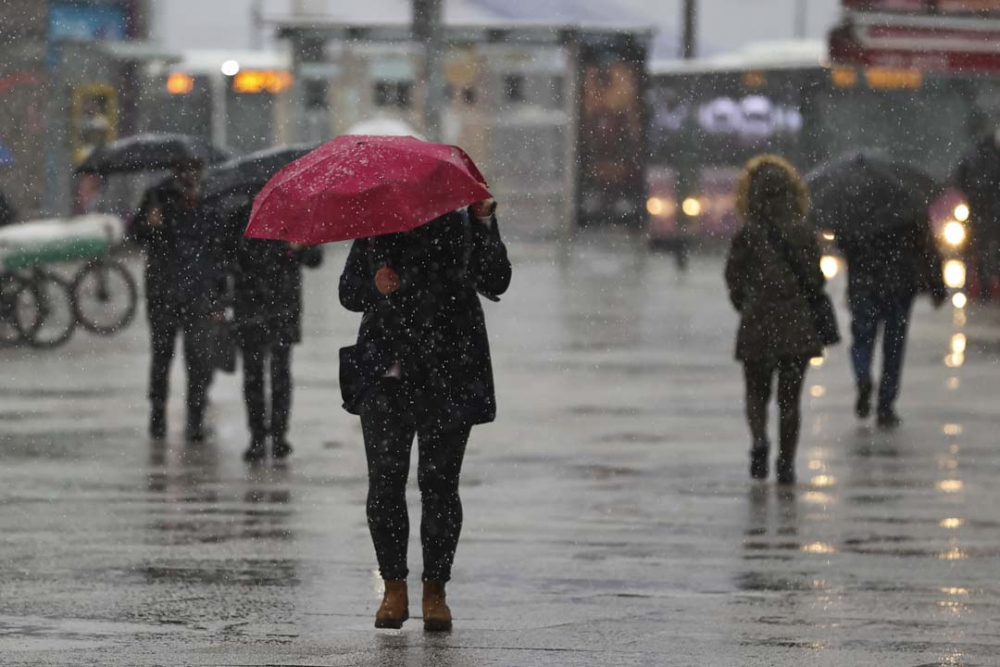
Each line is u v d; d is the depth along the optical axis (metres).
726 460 32.16
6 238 53.56
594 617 19.11
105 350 52.81
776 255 29.20
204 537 24.22
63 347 53.81
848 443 34.31
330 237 17.34
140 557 22.67
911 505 27.44
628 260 103.19
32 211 106.19
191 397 34.25
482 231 18.19
